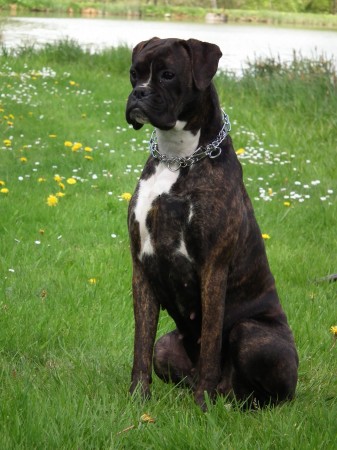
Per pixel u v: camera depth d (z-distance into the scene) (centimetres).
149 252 475
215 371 472
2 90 1644
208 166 469
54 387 482
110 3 6612
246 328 479
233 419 448
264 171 1166
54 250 785
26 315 611
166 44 470
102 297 671
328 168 1195
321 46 3603
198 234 461
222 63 2664
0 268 725
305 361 573
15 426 408
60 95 1686
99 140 1284
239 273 489
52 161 1138
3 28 3700
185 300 485
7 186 991
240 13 7100
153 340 489
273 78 1814
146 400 474
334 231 932
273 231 905
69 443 401
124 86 1889
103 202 962
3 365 523
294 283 765
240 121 1498
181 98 466
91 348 568
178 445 405
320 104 1581
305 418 450
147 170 482
